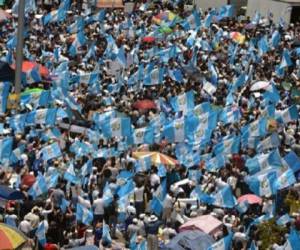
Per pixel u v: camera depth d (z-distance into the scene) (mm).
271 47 130125
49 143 80125
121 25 135625
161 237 67062
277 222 67625
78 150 80812
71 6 150250
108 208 70875
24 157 76938
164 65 112438
